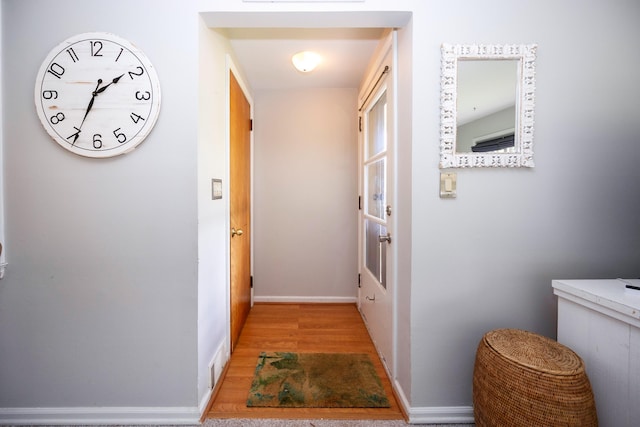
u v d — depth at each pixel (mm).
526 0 1270
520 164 1273
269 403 1425
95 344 1299
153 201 1280
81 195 1275
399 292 1479
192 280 1296
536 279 1317
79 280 1291
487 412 1052
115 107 1241
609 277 1318
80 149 1242
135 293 1297
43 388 1301
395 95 1496
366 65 2199
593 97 1291
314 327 2262
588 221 1312
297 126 2709
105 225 1282
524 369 963
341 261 2756
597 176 1304
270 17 1306
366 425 1307
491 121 1273
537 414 927
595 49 1282
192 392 1305
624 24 1280
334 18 1316
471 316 1320
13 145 1263
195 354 1302
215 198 1527
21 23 1242
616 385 960
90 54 1230
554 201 1305
